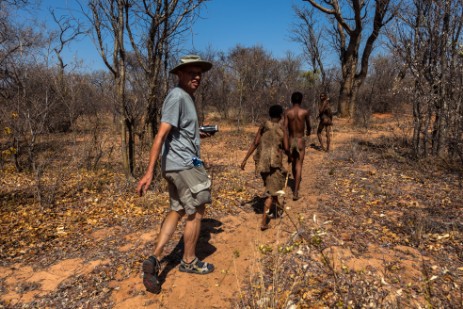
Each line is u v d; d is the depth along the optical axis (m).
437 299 2.94
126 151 7.59
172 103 3.12
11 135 9.54
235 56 25.20
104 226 5.02
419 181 6.51
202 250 4.06
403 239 4.11
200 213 3.47
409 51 8.19
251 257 3.80
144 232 4.66
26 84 9.36
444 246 3.89
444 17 7.68
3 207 6.16
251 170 8.59
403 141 10.66
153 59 7.17
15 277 3.63
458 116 7.58
